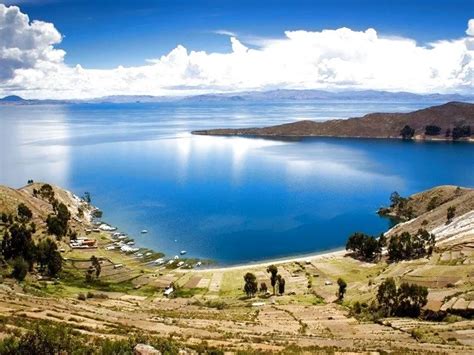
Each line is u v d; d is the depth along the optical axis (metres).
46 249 130.12
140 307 99.56
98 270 133.75
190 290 126.50
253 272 143.00
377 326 80.38
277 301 111.81
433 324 78.81
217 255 164.25
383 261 149.38
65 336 42.34
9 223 159.88
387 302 92.38
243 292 123.81
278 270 144.88
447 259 123.56
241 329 74.06
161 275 140.75
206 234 189.12
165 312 91.38
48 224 162.62
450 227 165.25
